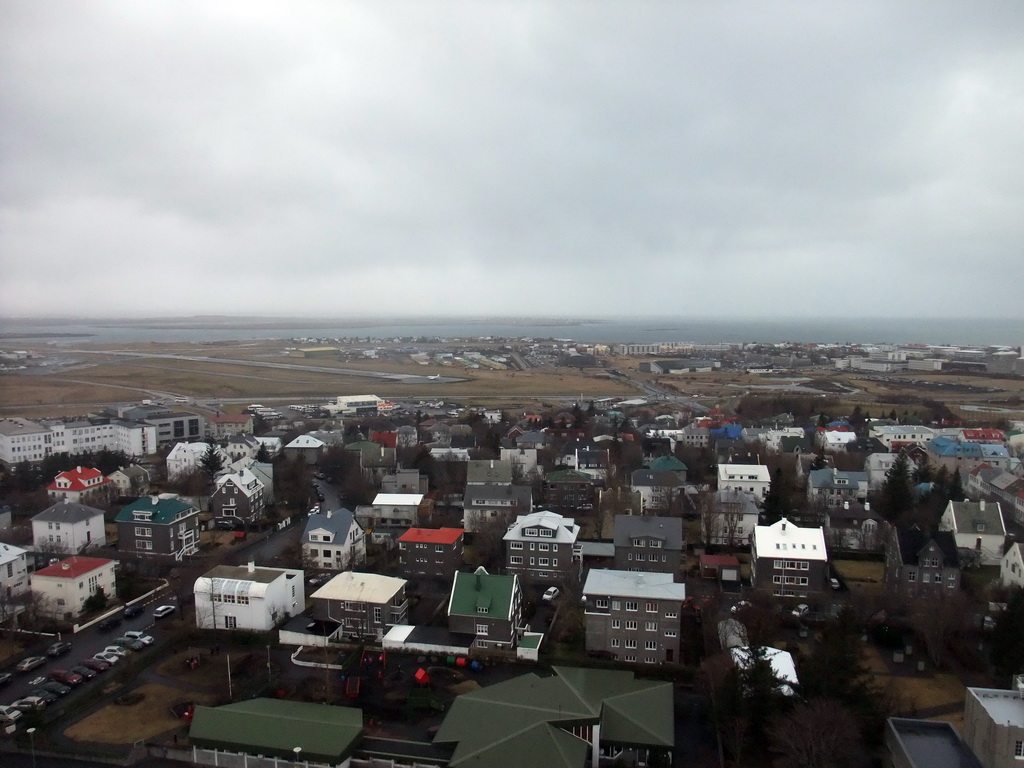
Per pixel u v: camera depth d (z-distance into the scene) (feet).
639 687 242.78
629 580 295.28
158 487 549.54
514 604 303.89
